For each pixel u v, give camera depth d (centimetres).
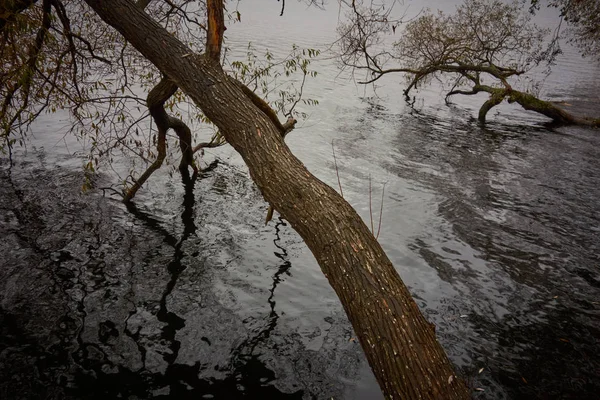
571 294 564
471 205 840
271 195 317
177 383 398
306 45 2938
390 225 738
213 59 391
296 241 670
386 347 240
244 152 341
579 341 476
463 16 1761
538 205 853
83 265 569
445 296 548
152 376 403
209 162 993
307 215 295
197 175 911
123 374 402
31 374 393
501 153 1202
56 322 463
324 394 396
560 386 413
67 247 606
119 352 429
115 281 544
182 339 454
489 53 1802
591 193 925
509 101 1602
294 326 484
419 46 1769
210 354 436
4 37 535
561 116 1575
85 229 659
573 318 516
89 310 487
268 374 416
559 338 480
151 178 870
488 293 559
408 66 1955
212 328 474
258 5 6331
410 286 566
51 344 431
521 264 633
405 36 1817
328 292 549
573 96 2030
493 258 646
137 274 562
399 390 231
